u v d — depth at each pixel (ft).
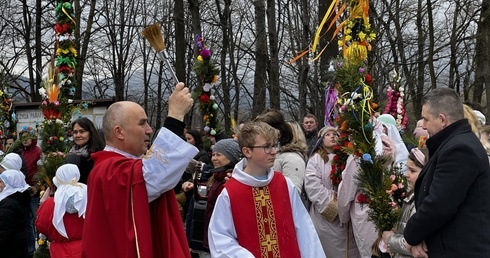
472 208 10.30
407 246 11.54
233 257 10.73
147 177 8.93
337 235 16.34
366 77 15.30
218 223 11.18
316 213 16.75
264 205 11.21
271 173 11.53
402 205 14.19
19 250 17.99
